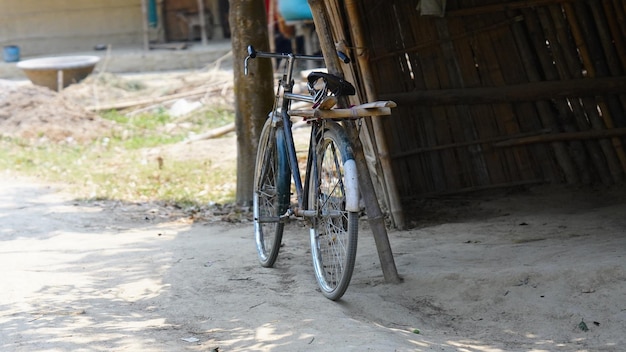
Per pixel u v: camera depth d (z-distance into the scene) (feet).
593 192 30.09
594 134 30.53
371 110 18.16
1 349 15.48
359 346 15.47
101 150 49.55
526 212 28.53
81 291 20.22
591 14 30.42
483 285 19.61
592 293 18.57
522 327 17.85
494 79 30.91
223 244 25.62
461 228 26.71
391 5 30.60
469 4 30.81
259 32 32.35
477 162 31.35
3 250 26.63
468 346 16.65
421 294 19.86
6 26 83.46
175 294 19.75
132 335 16.55
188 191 38.09
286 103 21.01
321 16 21.27
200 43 82.89
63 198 36.60
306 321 17.16
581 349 16.51
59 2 83.56
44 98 55.47
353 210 17.54
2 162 45.06
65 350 15.43
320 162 19.53
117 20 83.92
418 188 31.32
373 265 22.26
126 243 27.09
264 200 22.54
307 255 23.76
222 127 52.08
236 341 16.24
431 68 30.94
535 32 30.73
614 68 30.30
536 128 31.09
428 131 31.24
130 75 75.20
